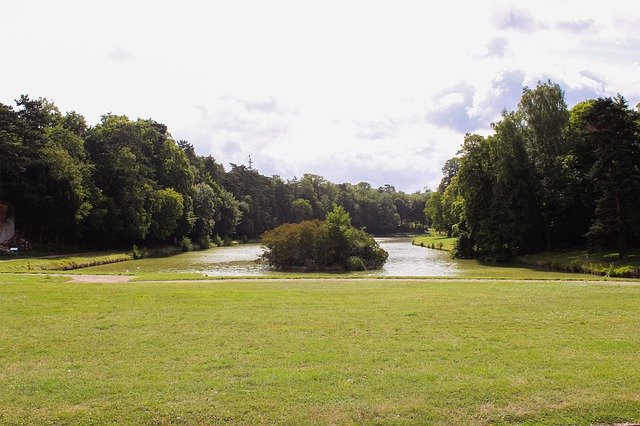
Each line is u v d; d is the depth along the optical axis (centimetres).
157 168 8350
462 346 1078
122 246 7275
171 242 8669
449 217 8888
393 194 19862
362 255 4809
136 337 1166
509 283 2338
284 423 701
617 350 1047
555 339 1141
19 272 2977
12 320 1350
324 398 779
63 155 5609
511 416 726
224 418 714
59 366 948
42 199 5412
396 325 1289
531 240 5297
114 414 725
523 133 5266
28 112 6081
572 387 826
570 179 4853
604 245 4491
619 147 3903
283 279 2548
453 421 712
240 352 1034
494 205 5334
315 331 1225
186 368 929
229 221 10881
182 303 1636
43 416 718
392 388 821
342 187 19188
